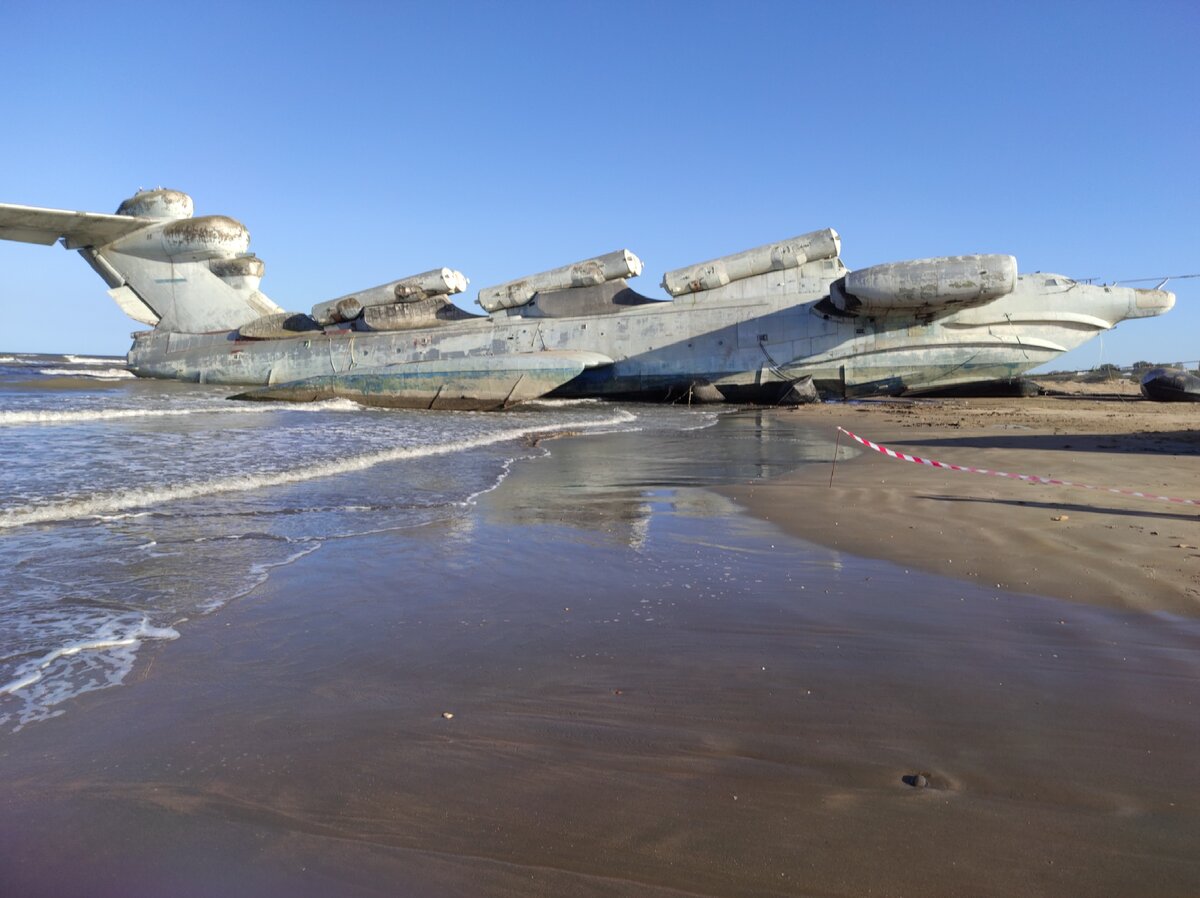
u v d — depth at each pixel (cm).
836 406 2503
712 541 597
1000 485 870
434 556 536
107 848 203
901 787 239
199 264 3241
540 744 266
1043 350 2567
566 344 2892
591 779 242
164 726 276
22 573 466
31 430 1266
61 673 322
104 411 1598
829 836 212
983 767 252
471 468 1024
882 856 203
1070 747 267
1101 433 1469
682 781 242
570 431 1691
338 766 248
